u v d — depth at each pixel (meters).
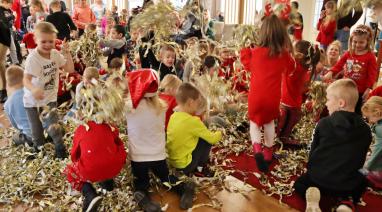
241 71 3.08
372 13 2.57
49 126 2.52
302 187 2.12
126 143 2.34
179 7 2.88
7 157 2.59
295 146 2.82
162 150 2.08
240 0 7.59
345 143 1.97
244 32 2.63
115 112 1.88
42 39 2.40
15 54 4.60
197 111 2.33
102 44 3.96
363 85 2.85
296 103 2.73
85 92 1.90
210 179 2.33
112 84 1.95
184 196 2.08
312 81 2.92
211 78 2.83
